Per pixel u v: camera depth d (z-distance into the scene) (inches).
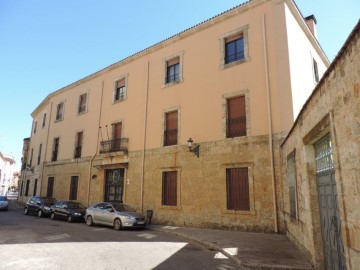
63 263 271.0
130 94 762.2
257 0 546.6
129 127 738.2
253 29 548.7
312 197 253.1
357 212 136.9
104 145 789.2
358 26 122.7
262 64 524.1
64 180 924.0
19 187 1408.7
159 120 668.7
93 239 418.3
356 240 138.8
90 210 605.6
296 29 565.6
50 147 1041.5
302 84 546.9
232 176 524.7
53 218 726.5
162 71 693.3
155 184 641.0
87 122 885.8
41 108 1250.0
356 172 136.9
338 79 155.9
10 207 1126.4
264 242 380.5
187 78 634.2
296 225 336.5
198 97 603.5
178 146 613.3
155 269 256.5
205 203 543.8
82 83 951.6
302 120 269.7
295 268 255.4
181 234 464.1
